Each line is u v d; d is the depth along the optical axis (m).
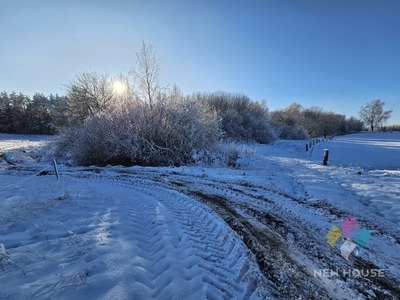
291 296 2.71
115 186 7.82
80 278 2.50
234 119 35.03
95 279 2.57
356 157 20.39
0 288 2.32
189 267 3.08
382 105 88.06
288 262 3.37
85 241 3.41
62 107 25.59
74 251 3.14
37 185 7.32
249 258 3.44
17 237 3.54
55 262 2.86
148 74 14.34
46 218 4.37
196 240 3.87
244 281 2.93
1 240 3.40
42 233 3.68
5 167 12.84
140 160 13.53
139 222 4.54
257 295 2.70
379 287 2.87
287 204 5.83
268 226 4.54
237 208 5.54
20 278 2.52
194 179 8.81
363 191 6.71
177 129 14.15
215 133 16.41
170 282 2.73
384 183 7.46
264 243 3.88
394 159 19.03
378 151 24.89
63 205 5.19
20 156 16.81
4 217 4.21
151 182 8.36
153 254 3.38
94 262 2.88
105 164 13.80
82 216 4.54
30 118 53.19
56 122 26.73
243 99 41.84
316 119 74.75
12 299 2.17
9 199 5.59
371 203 5.83
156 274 2.90
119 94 16.31
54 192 6.36
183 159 13.67
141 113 14.07
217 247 3.76
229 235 4.12
